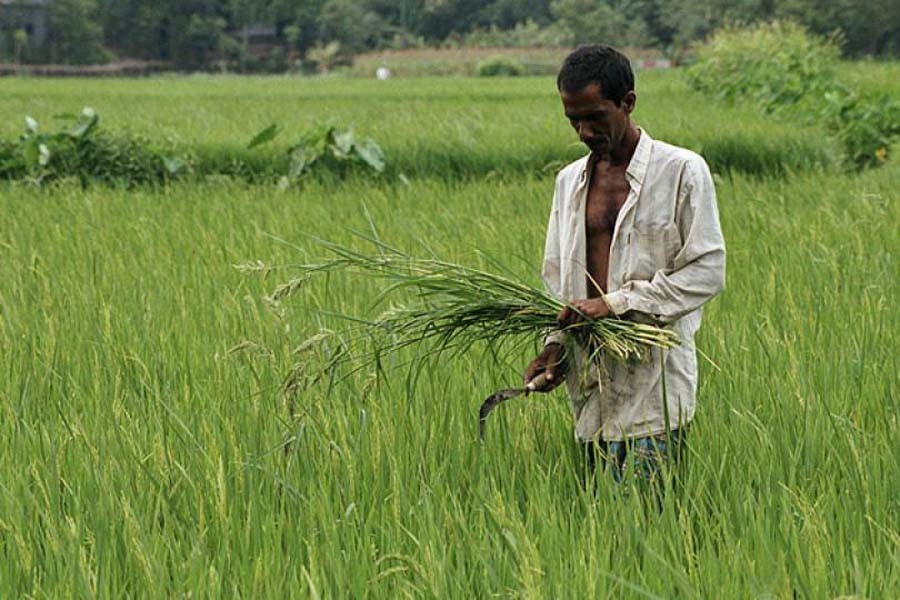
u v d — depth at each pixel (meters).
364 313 8.84
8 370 7.50
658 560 4.64
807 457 5.75
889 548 4.79
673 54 99.94
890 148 20.50
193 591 4.66
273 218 13.30
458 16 137.12
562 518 5.16
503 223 12.53
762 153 19.27
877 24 85.62
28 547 5.05
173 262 11.17
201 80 74.06
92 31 120.50
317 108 34.66
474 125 22.52
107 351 7.81
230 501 5.45
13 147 18.97
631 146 5.62
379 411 6.46
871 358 7.24
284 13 134.00
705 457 5.88
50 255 11.60
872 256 10.23
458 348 6.11
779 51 38.97
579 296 5.78
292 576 4.73
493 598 4.54
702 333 7.92
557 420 6.51
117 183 18.59
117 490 5.62
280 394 6.69
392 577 4.76
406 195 15.61
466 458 6.07
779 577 4.52
